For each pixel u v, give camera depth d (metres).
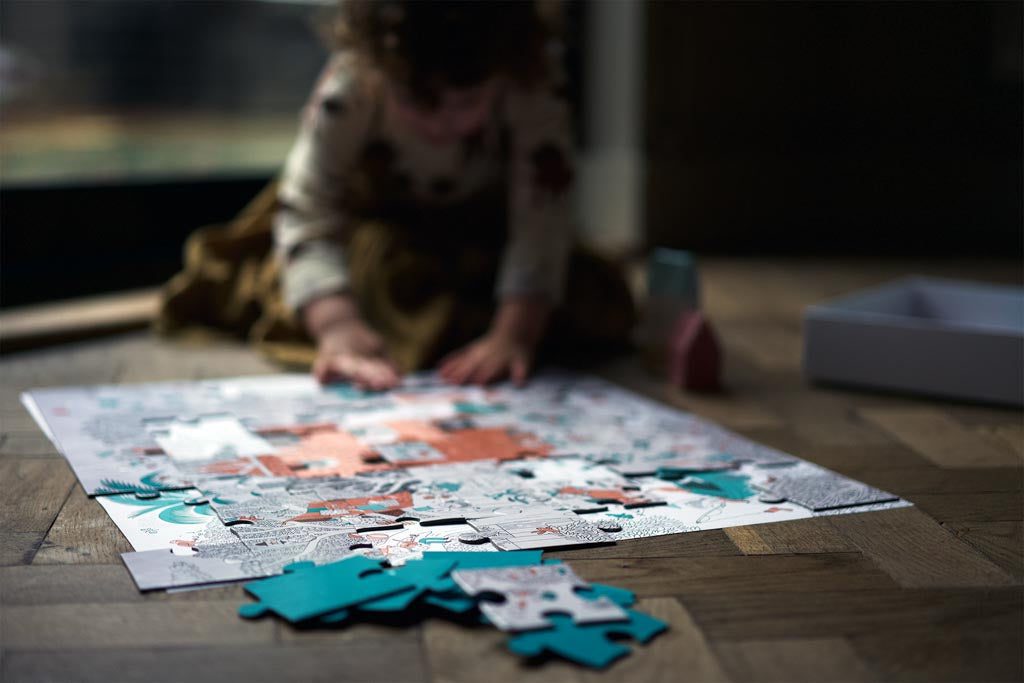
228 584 0.97
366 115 1.86
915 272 3.05
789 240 3.46
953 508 1.21
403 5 1.60
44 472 1.30
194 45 2.65
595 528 1.11
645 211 3.40
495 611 0.88
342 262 1.90
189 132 2.70
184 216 2.72
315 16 2.82
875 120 3.41
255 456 1.35
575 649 0.84
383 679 0.81
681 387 1.79
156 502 1.18
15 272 2.37
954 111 3.38
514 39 1.69
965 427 1.55
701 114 3.37
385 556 1.02
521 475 1.29
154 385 1.75
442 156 1.90
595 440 1.44
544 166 1.87
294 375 1.84
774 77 3.36
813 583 1.00
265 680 0.81
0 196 2.34
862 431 1.53
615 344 2.11
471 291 2.05
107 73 2.52
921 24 3.33
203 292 2.22
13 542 1.07
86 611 0.92
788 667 0.84
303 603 0.91
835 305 1.84
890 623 0.92
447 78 1.61
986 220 3.43
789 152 3.41
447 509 1.15
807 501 1.21
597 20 3.42
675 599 0.96
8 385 1.78
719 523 1.14
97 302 2.46
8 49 2.35
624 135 3.42
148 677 0.81
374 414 1.57
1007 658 0.86
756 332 2.26
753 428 1.55
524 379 1.76
